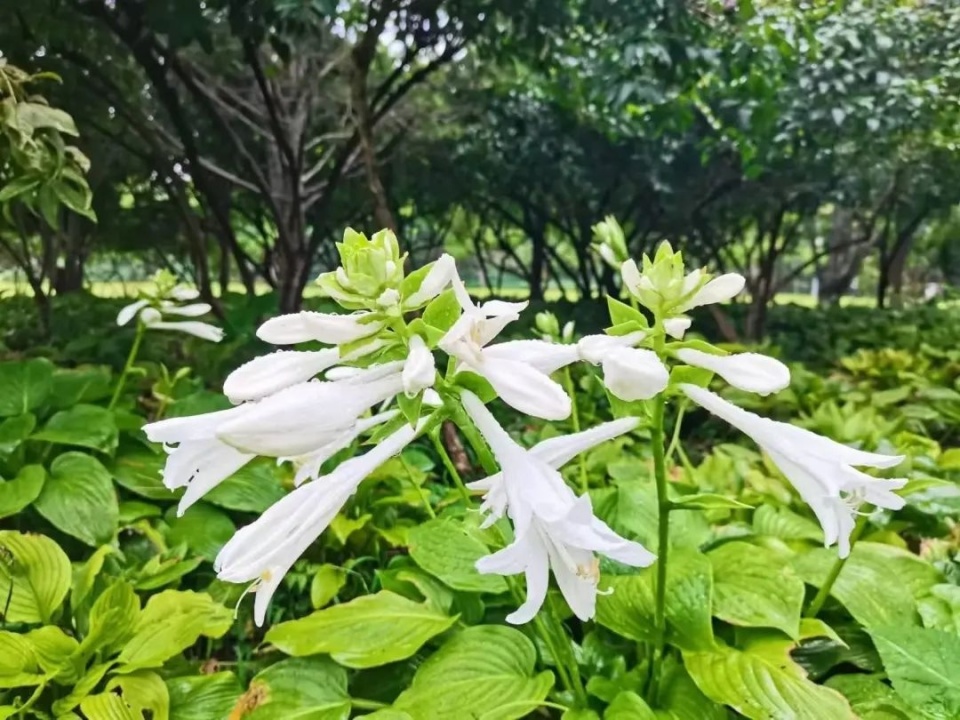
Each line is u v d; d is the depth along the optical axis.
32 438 3.31
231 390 1.47
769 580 2.14
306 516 1.53
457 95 8.92
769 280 11.71
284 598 3.04
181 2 4.57
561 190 9.98
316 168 7.67
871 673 2.23
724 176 9.59
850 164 7.69
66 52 5.38
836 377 7.02
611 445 4.20
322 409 1.42
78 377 3.89
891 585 2.30
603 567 2.43
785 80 6.36
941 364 7.61
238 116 6.94
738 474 3.49
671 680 2.07
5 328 7.09
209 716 2.25
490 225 14.74
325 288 1.51
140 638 2.35
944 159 7.86
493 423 1.53
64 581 2.57
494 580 2.36
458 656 2.13
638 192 10.06
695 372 1.65
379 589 3.01
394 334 1.53
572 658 2.03
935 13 6.52
